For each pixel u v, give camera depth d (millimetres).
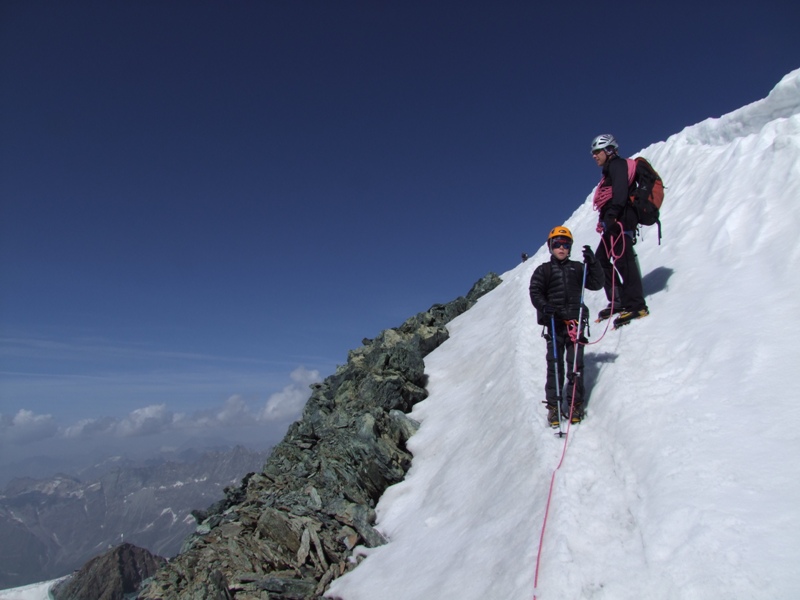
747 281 6945
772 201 7859
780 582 3377
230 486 14188
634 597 4062
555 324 7395
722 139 11242
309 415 15906
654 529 4434
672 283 8172
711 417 5242
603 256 8375
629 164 7973
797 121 8305
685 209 10242
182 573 8805
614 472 5672
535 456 6961
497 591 5270
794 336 5590
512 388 9805
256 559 8875
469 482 8484
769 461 4414
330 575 8445
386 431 11617
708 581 3662
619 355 7312
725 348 6012
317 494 10336
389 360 14391
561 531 5156
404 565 7547
